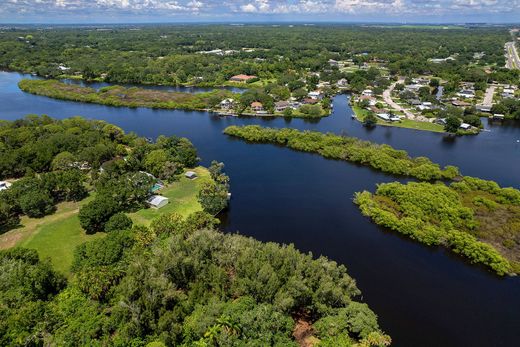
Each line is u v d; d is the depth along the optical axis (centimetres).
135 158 11731
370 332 5638
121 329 5359
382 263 8012
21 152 11550
